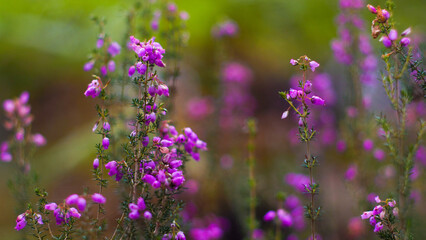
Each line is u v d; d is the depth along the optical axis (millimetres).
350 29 782
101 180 567
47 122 1258
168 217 569
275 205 798
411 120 681
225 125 952
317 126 941
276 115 1280
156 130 570
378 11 571
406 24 1126
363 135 750
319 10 1288
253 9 1333
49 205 557
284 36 1357
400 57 583
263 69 1375
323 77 960
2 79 1313
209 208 804
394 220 571
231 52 1225
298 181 798
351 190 751
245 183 753
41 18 1321
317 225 772
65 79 1316
